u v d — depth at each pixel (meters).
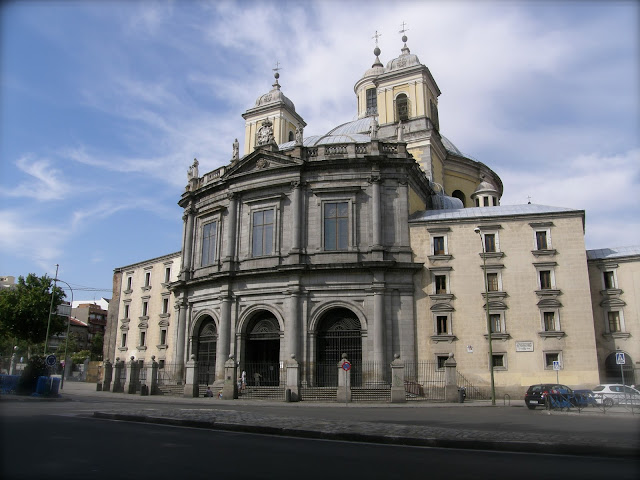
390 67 62.38
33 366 34.56
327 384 40.41
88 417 20.08
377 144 43.59
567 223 40.34
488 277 40.56
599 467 10.97
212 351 46.28
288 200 44.22
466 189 63.06
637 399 30.69
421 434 15.00
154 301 61.72
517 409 29.31
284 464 10.83
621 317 40.22
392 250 41.78
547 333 38.53
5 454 11.27
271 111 71.19
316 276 41.47
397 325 40.19
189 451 12.23
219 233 47.78
